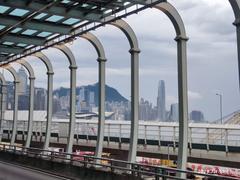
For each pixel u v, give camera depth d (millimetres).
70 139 25234
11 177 20625
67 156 24922
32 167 26219
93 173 19234
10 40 26078
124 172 18141
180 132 16062
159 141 25734
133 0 17594
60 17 22219
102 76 22516
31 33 25984
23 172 23406
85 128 33812
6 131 46281
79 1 19531
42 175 22125
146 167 16281
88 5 20266
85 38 22719
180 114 16109
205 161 21734
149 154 25797
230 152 21328
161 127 26188
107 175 18094
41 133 39719
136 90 19406
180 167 15781
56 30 23531
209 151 21984
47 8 20000
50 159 24625
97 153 21859
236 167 20203
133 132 19188
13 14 21859
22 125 43406
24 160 28359
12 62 33281
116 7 19672
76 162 22438
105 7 19766
